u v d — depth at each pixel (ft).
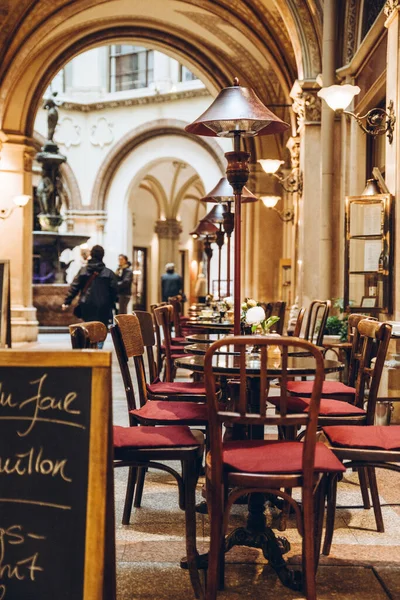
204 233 38.75
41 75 45.03
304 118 33.71
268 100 50.42
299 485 8.61
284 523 11.65
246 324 16.92
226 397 15.72
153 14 47.03
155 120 71.72
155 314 19.86
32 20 40.98
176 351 23.61
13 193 44.60
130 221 75.05
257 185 51.88
